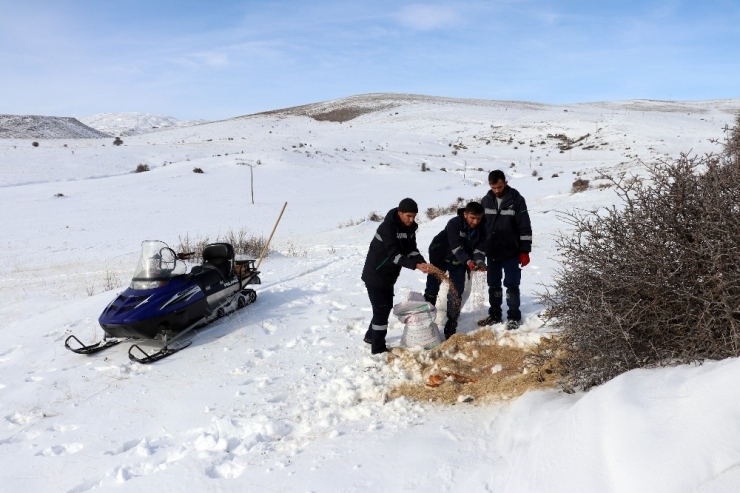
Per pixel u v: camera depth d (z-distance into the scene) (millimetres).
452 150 94875
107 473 4262
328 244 20234
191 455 4352
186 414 5180
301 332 7285
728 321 3539
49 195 45344
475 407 4605
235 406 5230
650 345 3812
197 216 34625
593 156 76750
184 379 6047
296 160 68812
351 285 9719
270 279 11172
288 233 26844
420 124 120375
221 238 24016
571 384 4355
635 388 3320
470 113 130875
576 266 4332
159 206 39844
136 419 5219
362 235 22938
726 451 2447
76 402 5723
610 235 4219
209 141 99250
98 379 6270
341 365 6016
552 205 21219
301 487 3693
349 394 5152
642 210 4027
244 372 6086
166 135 128875
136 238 25703
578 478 2826
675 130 86688
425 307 6074
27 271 18188
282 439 4512
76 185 51156
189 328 7426
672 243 3855
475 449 3842
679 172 3939
